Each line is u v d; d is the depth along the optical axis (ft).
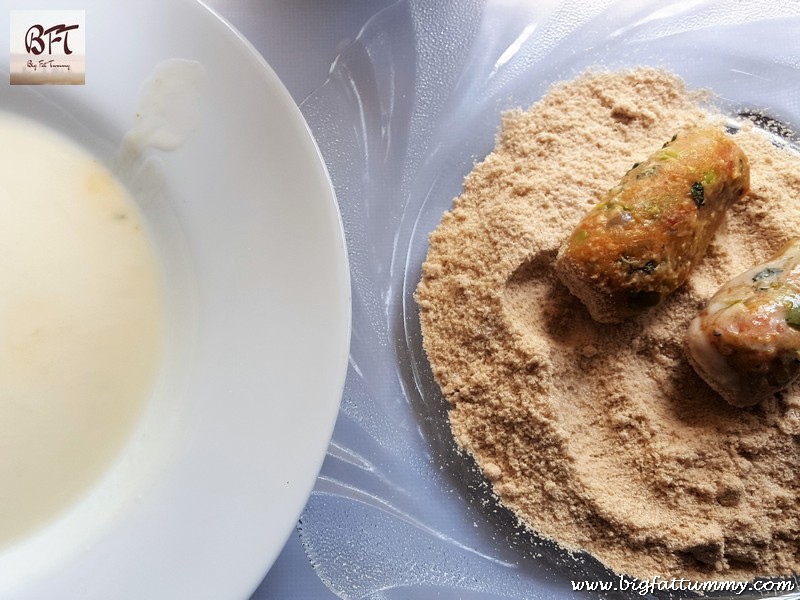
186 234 0.53
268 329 0.51
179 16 0.53
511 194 0.62
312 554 0.57
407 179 0.65
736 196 0.58
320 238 0.51
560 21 0.68
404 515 0.59
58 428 0.52
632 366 0.59
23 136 0.55
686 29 0.68
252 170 0.53
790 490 0.55
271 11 0.66
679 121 0.64
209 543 0.49
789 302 0.52
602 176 0.61
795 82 0.67
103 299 0.53
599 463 0.58
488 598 0.57
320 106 0.65
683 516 0.56
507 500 0.59
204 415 0.51
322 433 0.49
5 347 0.52
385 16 0.67
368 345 0.62
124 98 0.54
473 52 0.68
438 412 0.61
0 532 0.51
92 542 0.50
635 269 0.54
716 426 0.56
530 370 0.57
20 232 0.53
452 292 0.61
